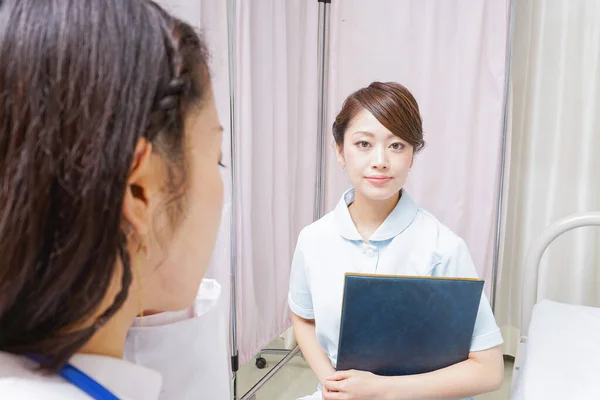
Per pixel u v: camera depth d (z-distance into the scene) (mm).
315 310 1031
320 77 1886
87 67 256
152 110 282
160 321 417
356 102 953
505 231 1980
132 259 302
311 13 1854
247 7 1511
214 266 1437
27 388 263
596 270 1888
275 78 1712
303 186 1972
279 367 1907
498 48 1746
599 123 1790
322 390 973
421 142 961
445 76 1818
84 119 254
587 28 1765
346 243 1015
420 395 857
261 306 1797
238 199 1571
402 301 809
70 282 263
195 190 324
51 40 255
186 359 405
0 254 254
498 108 1775
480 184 1860
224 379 448
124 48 268
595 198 1845
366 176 938
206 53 333
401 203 1007
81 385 286
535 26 1858
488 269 1901
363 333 838
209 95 336
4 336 280
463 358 903
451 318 833
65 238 258
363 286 792
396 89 930
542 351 1218
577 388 1048
